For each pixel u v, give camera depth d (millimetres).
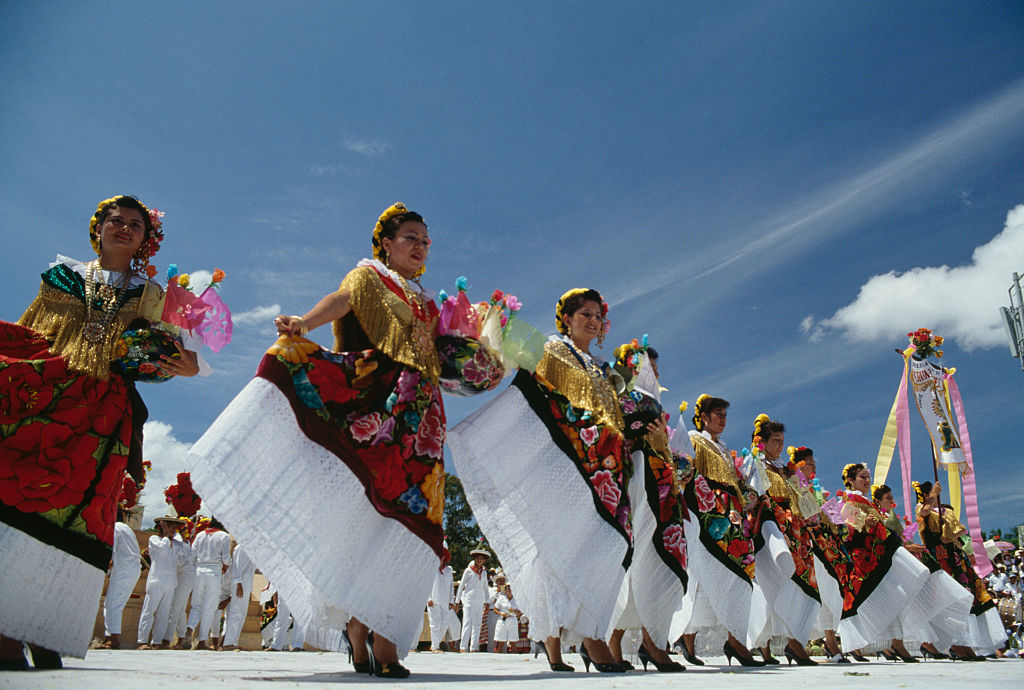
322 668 4109
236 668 3930
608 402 4906
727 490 6297
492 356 4168
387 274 3779
